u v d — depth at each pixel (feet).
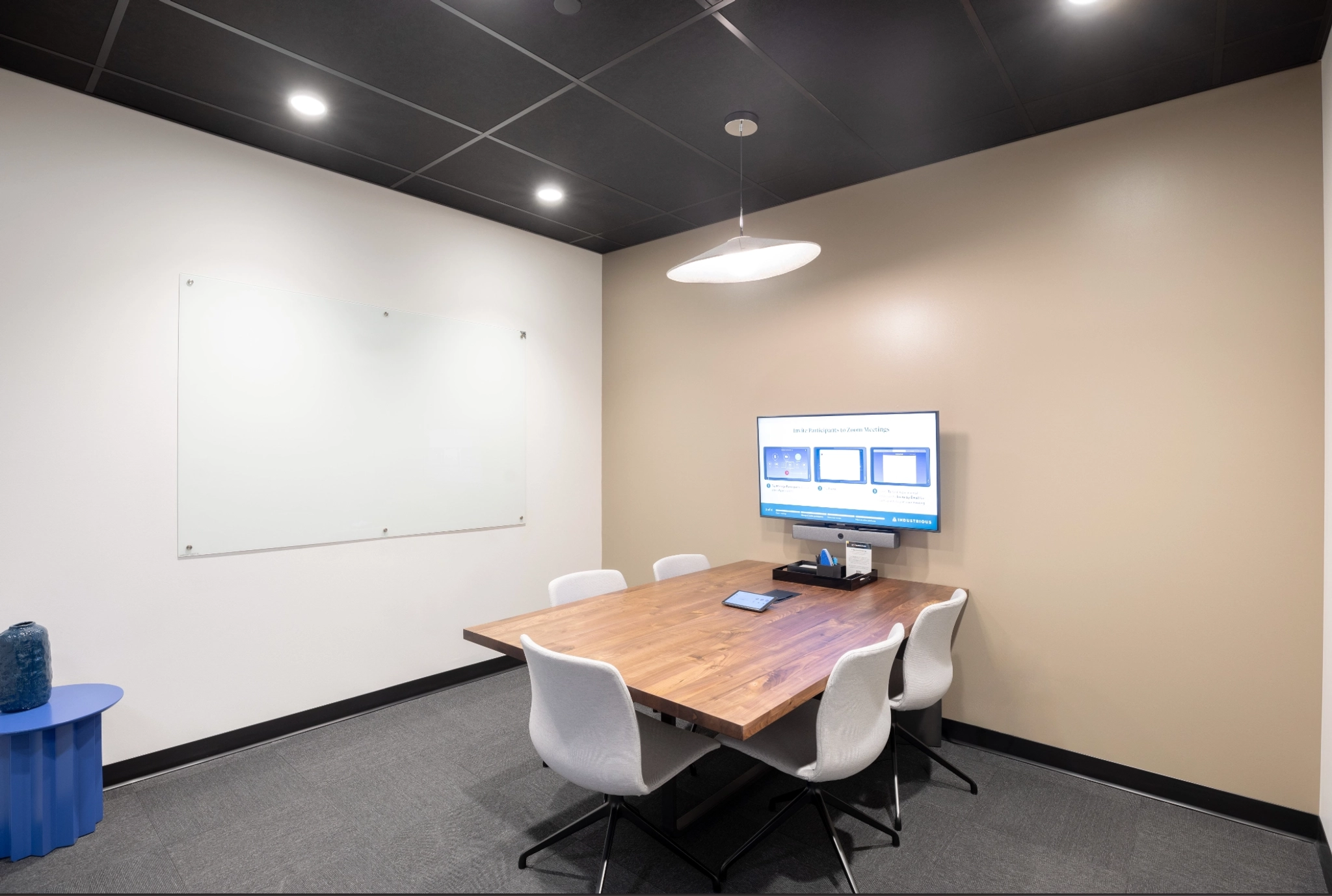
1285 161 7.59
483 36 7.20
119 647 8.59
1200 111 8.11
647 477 14.17
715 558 12.98
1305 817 7.46
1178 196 8.24
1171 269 8.27
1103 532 8.73
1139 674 8.48
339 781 8.70
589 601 9.03
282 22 6.94
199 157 9.30
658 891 6.61
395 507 11.44
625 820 7.84
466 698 11.66
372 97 8.46
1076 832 7.57
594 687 5.66
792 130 9.25
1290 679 7.54
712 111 8.77
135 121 8.75
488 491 12.87
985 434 9.68
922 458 9.95
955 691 9.97
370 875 6.80
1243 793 7.81
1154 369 8.38
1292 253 7.54
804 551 11.70
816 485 11.17
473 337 12.63
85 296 8.36
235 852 7.16
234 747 9.56
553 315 14.08
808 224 11.66
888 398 10.64
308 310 10.39
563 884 6.69
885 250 10.71
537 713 6.31
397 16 6.83
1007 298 9.50
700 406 13.21
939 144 9.63
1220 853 7.14
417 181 11.11
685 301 13.51
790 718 7.37
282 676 10.08
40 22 6.91
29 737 7.00
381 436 11.27
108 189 8.53
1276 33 6.96
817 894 6.54
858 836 7.53
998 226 9.60
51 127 8.11
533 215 12.64
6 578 7.79
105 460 8.49
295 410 10.23
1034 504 9.25
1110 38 7.09
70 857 7.05
